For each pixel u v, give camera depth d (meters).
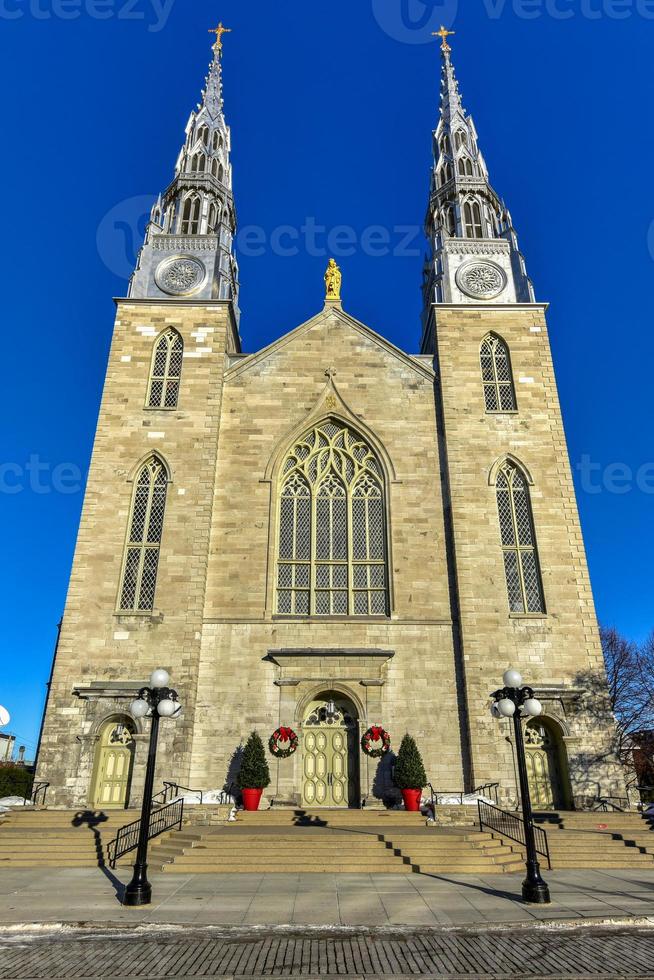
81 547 29.50
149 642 27.78
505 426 32.75
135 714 16.28
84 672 27.31
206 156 43.22
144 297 35.75
